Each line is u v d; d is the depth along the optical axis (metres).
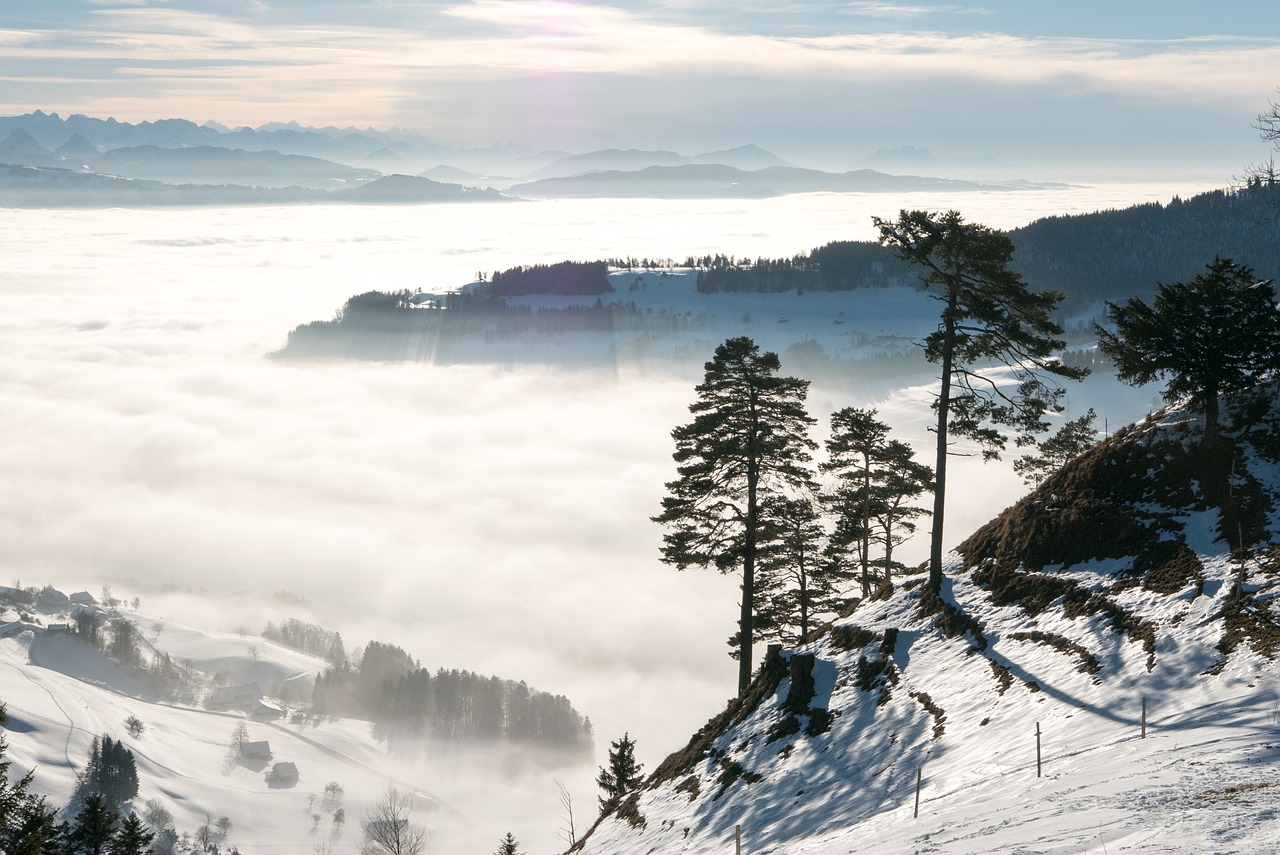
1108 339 35.38
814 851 22.23
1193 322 33.06
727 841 27.34
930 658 31.67
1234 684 22.03
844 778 27.34
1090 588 30.48
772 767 30.55
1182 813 14.67
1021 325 33.66
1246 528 29.02
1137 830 14.47
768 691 35.75
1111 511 33.19
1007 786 20.94
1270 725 18.92
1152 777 17.45
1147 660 25.19
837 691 32.72
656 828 31.78
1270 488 30.17
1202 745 18.75
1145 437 35.41
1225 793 15.29
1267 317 32.34
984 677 28.84
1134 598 28.70
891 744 27.81
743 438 35.91
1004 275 32.41
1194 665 23.86
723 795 30.77
